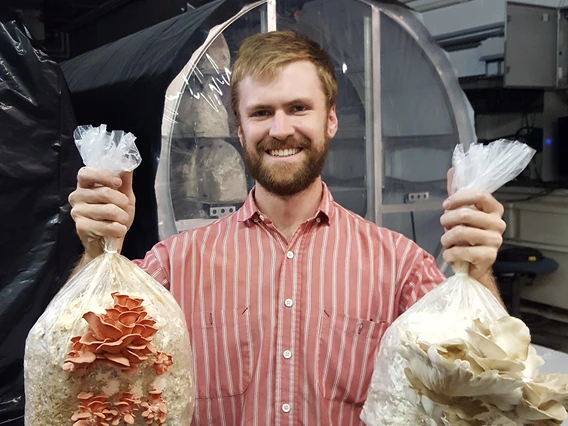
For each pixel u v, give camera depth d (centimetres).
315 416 110
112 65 219
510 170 89
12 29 165
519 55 284
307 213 120
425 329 81
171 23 208
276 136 109
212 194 186
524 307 326
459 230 88
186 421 87
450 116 230
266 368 112
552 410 65
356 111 229
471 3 317
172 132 171
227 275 116
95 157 89
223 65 181
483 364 64
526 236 321
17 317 165
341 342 112
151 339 78
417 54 228
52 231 169
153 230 174
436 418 68
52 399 79
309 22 208
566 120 305
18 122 164
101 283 87
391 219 237
